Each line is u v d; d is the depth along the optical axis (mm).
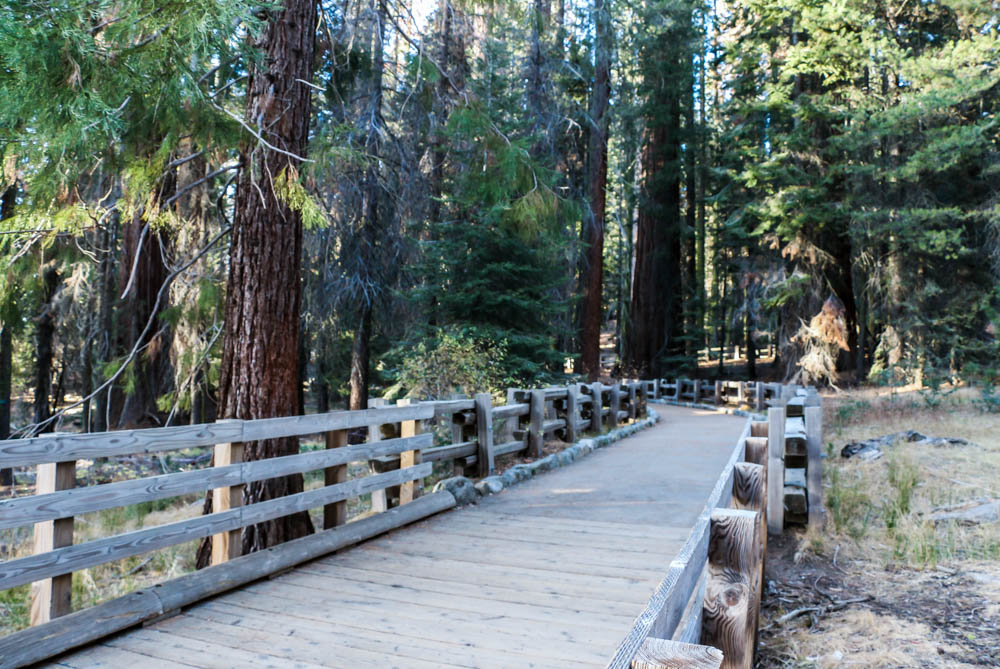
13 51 3541
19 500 3279
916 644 4461
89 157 5258
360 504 9719
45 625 3424
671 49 28234
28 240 6301
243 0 4168
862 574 5961
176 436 4117
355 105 17266
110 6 4145
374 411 6078
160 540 4012
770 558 6535
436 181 19312
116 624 3674
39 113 4105
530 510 6945
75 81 3891
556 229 8867
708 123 32625
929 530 6605
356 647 3576
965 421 13578
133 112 5336
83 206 6297
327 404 25312
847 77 21047
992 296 20156
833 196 23047
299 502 5113
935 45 22891
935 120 20500
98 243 13438
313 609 4156
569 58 25734
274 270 6285
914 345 20969
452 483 7227
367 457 5969
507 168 8188
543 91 21562
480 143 8617
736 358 42938
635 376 29859
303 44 6516
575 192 24062
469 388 11766
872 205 21359
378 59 16766
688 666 1424
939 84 19047
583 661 3406
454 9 11227
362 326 19969
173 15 4184
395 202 18938
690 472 9008
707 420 17422
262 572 4668
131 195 6168
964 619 4797
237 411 6176
